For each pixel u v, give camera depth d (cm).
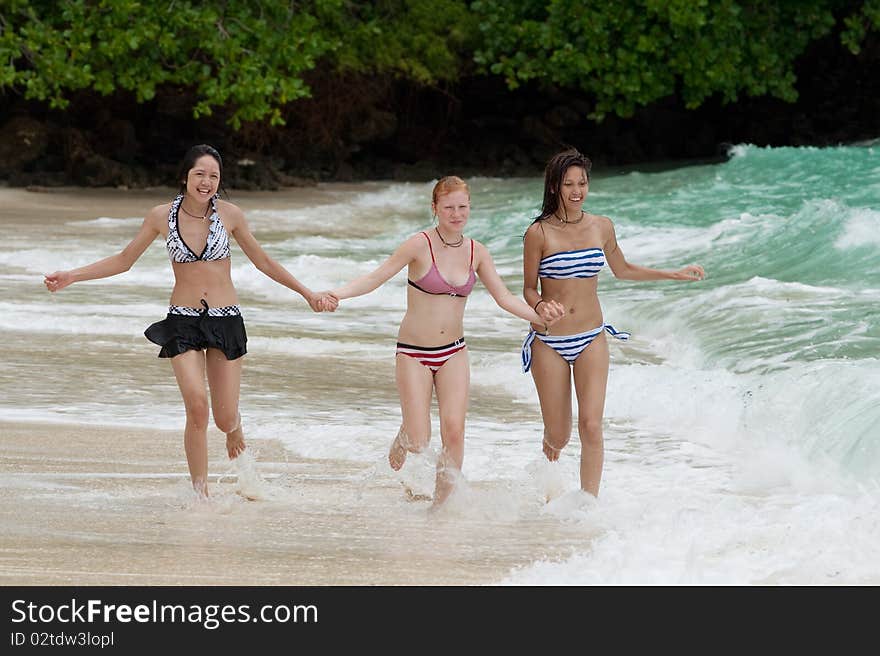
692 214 3734
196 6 4812
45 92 4506
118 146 5256
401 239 3725
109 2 4484
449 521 1152
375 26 5672
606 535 1105
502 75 5972
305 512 1175
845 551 1034
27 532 1086
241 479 1235
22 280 2703
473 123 6112
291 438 1469
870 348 1848
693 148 6197
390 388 1773
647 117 6100
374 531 1117
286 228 3962
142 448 1398
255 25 4722
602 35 5344
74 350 1980
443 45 5709
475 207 4422
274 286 2770
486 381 1842
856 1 5728
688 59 5341
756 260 2792
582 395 1232
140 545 1059
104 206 4459
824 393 1492
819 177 4341
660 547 1064
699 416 1561
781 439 1414
